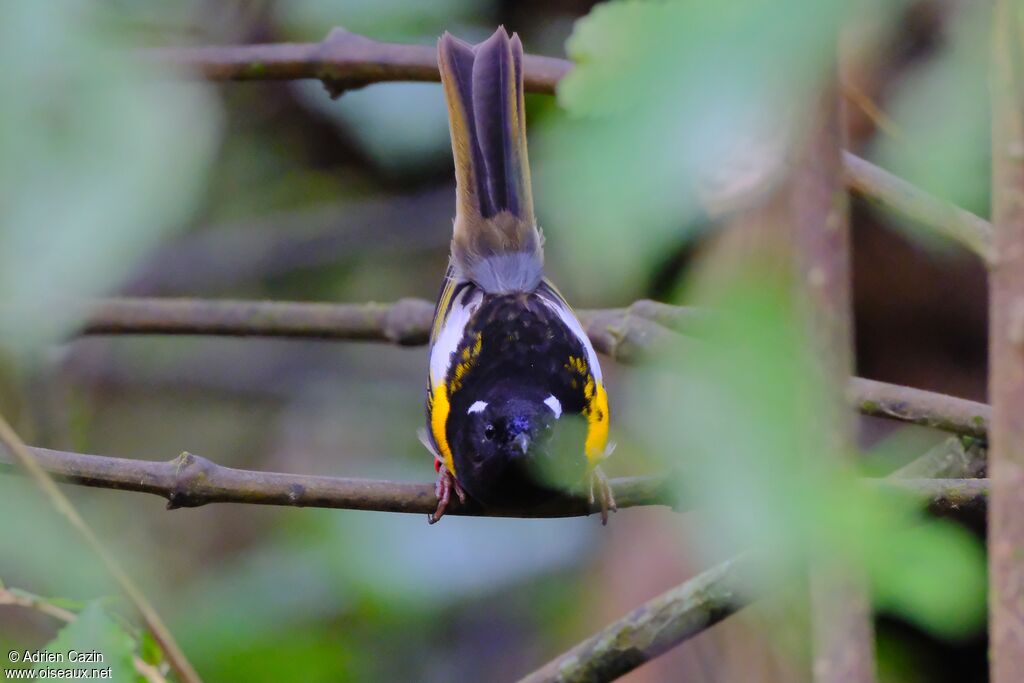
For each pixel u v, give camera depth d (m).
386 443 16.86
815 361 2.81
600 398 8.81
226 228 16.22
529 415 8.23
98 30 2.73
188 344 17.72
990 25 2.82
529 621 12.72
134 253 2.55
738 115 2.58
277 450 17.11
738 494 2.89
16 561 6.26
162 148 2.60
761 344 2.84
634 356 9.67
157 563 13.85
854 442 2.93
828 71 2.53
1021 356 3.60
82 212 2.51
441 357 9.19
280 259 16.69
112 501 13.81
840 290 2.80
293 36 10.48
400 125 14.43
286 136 16.42
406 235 17.14
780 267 2.89
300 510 12.40
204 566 14.20
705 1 2.57
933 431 10.98
